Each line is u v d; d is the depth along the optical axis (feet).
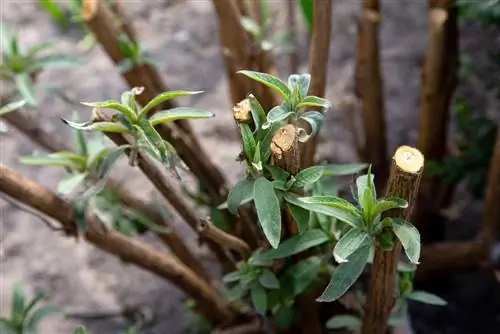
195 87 3.73
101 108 1.72
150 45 3.98
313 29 1.93
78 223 1.93
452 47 2.37
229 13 2.07
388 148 3.30
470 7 2.30
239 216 1.93
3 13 4.21
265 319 2.10
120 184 2.40
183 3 4.28
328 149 3.24
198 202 2.41
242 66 2.16
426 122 2.47
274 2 3.72
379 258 1.66
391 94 3.59
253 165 1.62
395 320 1.95
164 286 2.97
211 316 2.47
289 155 1.62
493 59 2.91
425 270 2.59
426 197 2.58
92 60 3.93
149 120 1.66
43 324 2.82
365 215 1.57
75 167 1.93
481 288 2.78
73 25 4.11
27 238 3.16
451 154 3.07
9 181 1.83
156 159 1.66
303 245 1.74
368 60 2.46
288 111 1.63
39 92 3.71
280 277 1.91
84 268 3.06
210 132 3.48
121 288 2.97
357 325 1.97
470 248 2.43
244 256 1.91
